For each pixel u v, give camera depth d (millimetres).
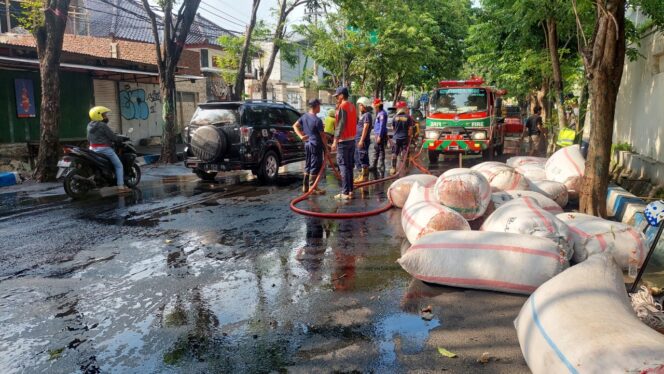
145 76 19531
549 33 13086
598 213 6570
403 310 4160
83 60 16750
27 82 15961
